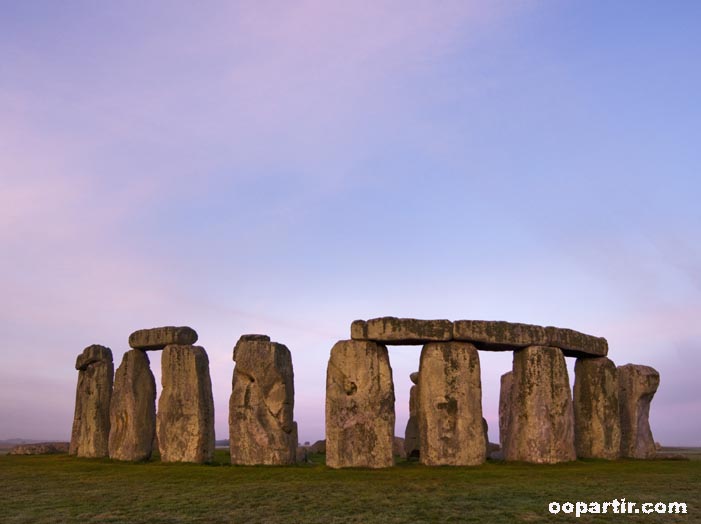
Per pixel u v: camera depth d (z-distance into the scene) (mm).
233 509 15047
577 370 25391
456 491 16953
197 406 22984
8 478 20359
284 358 22781
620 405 26156
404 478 18875
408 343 22422
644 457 25531
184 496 16594
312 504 15461
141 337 24625
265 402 22281
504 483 18125
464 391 21703
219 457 25547
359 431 21203
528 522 13984
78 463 23875
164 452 23109
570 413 22922
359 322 22000
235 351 25000
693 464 22922
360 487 17500
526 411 22578
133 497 16609
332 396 21625
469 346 22078
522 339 22609
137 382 24938
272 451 21828
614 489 17406
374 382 21562
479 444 21625
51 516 14672
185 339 24016
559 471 20344
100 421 27109
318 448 31375
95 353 27984
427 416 21688
